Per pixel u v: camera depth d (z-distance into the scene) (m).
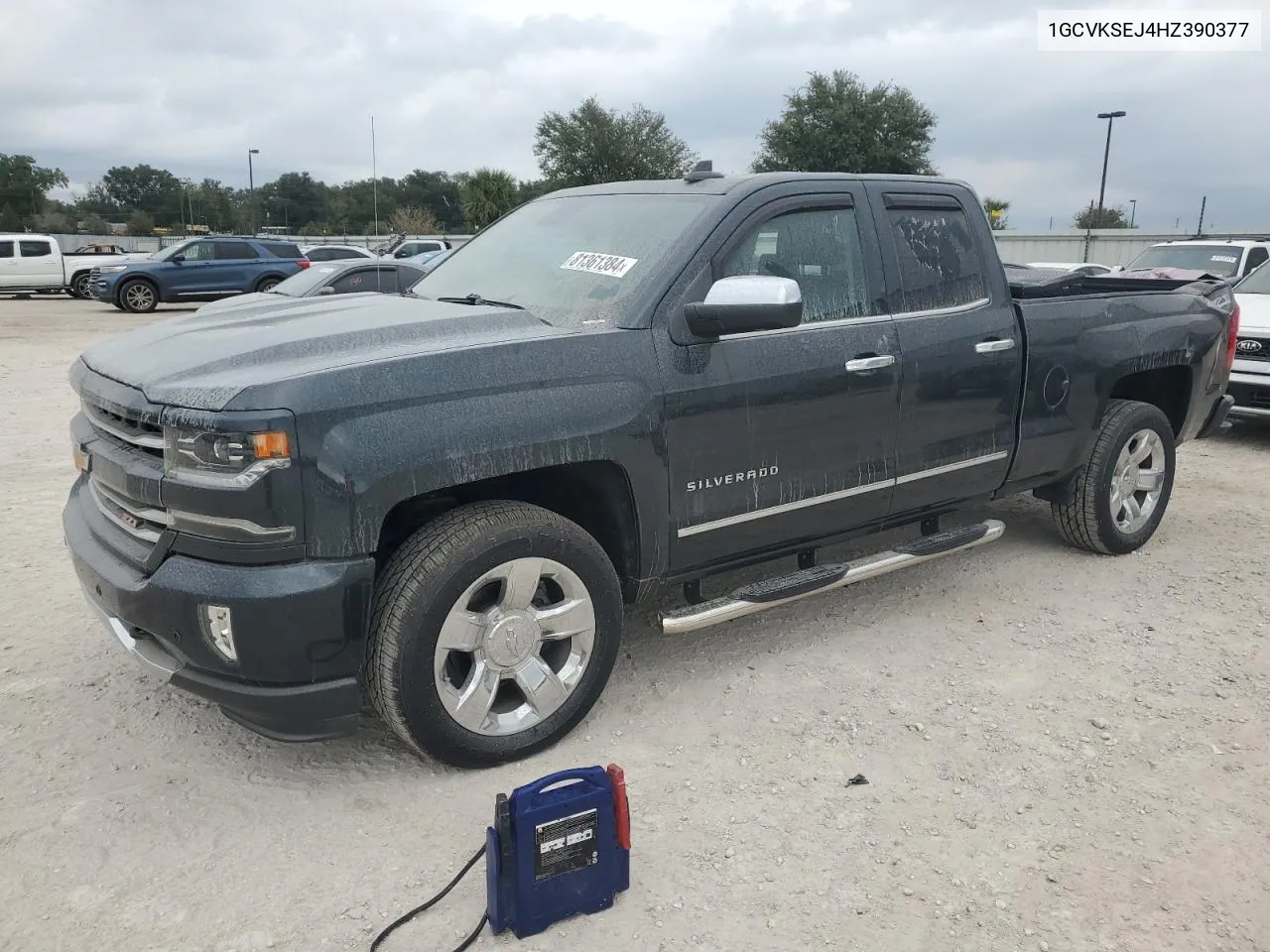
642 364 3.43
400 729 3.17
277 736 3.06
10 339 16.50
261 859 2.89
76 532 3.47
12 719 3.65
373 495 2.91
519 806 2.52
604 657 3.49
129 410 3.03
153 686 3.91
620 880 2.70
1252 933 2.62
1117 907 2.71
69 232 80.06
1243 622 4.61
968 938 2.59
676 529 3.60
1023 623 4.58
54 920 2.63
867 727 3.64
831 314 3.99
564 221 4.27
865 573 4.18
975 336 4.41
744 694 3.88
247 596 2.84
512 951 2.54
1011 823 3.07
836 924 2.64
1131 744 3.54
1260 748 3.52
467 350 3.14
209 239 23.55
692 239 3.65
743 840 2.98
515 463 3.15
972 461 4.51
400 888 2.77
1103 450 5.13
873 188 4.20
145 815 3.09
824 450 3.94
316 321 3.49
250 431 2.78
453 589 3.09
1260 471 7.60
